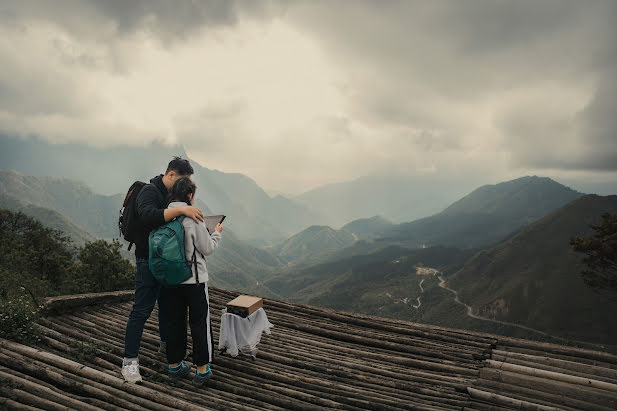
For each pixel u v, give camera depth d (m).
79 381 2.90
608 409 3.35
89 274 25.19
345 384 3.72
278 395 3.33
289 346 4.71
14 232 36.81
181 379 3.46
